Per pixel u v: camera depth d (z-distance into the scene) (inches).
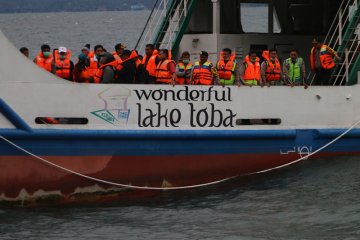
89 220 1927.9
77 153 2052.2
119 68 2183.8
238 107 2192.4
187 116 2143.2
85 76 2154.3
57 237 1793.8
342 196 2044.8
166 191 2155.5
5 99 1982.0
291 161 2271.2
